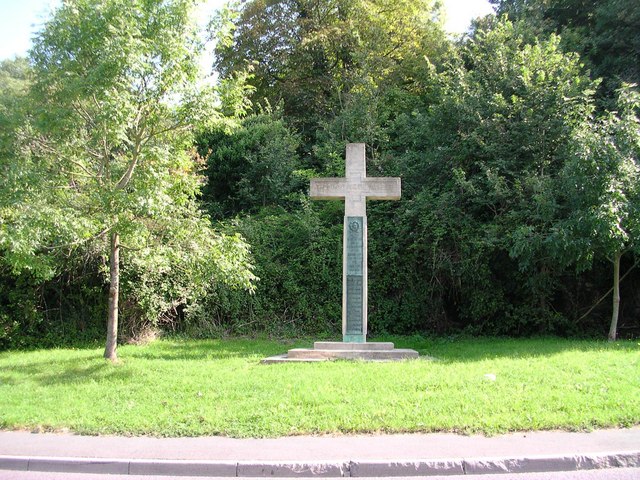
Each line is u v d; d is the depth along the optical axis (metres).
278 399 7.79
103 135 10.17
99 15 10.15
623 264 15.59
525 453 5.90
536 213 13.81
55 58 10.41
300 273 16.33
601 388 8.01
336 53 25.06
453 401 7.50
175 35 10.59
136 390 8.63
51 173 10.70
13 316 14.49
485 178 15.56
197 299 15.58
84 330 15.04
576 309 15.82
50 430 7.02
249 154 20.25
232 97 11.38
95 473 5.88
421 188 16.92
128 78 10.12
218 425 6.89
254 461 5.78
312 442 6.38
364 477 5.66
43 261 10.43
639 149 12.77
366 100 20.47
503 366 9.66
